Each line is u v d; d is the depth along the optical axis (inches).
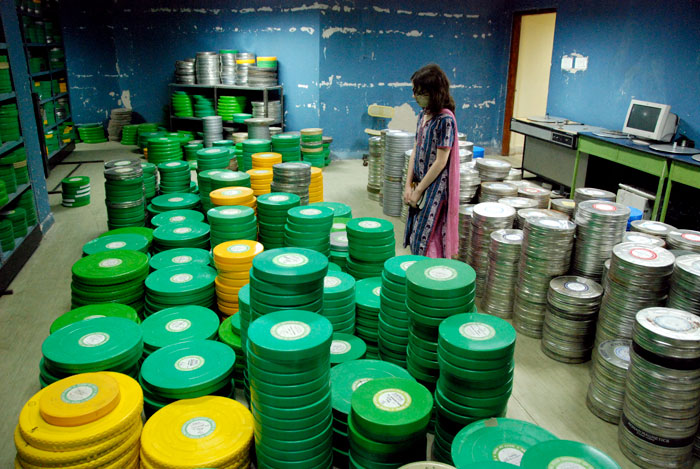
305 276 81.7
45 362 89.0
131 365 91.2
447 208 125.3
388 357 104.7
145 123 393.4
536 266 125.3
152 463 73.6
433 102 119.7
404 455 74.1
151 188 191.8
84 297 116.7
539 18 345.7
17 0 282.0
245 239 134.6
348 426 77.5
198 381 86.7
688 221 205.8
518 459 69.2
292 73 332.2
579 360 119.3
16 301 145.1
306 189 167.0
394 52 333.7
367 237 122.0
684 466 88.1
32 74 295.4
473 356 75.4
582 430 97.4
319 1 309.1
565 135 246.7
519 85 358.0
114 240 142.1
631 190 213.5
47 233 199.3
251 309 89.5
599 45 262.7
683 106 214.4
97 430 70.4
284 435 75.9
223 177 165.5
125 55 379.9
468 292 87.7
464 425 81.0
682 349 80.6
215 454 73.7
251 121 306.8
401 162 214.1
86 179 236.4
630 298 102.7
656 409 84.9
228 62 329.7
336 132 341.1
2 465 85.7
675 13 214.8
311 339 73.5
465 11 337.1
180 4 354.3
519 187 164.6
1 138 165.8
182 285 117.8
